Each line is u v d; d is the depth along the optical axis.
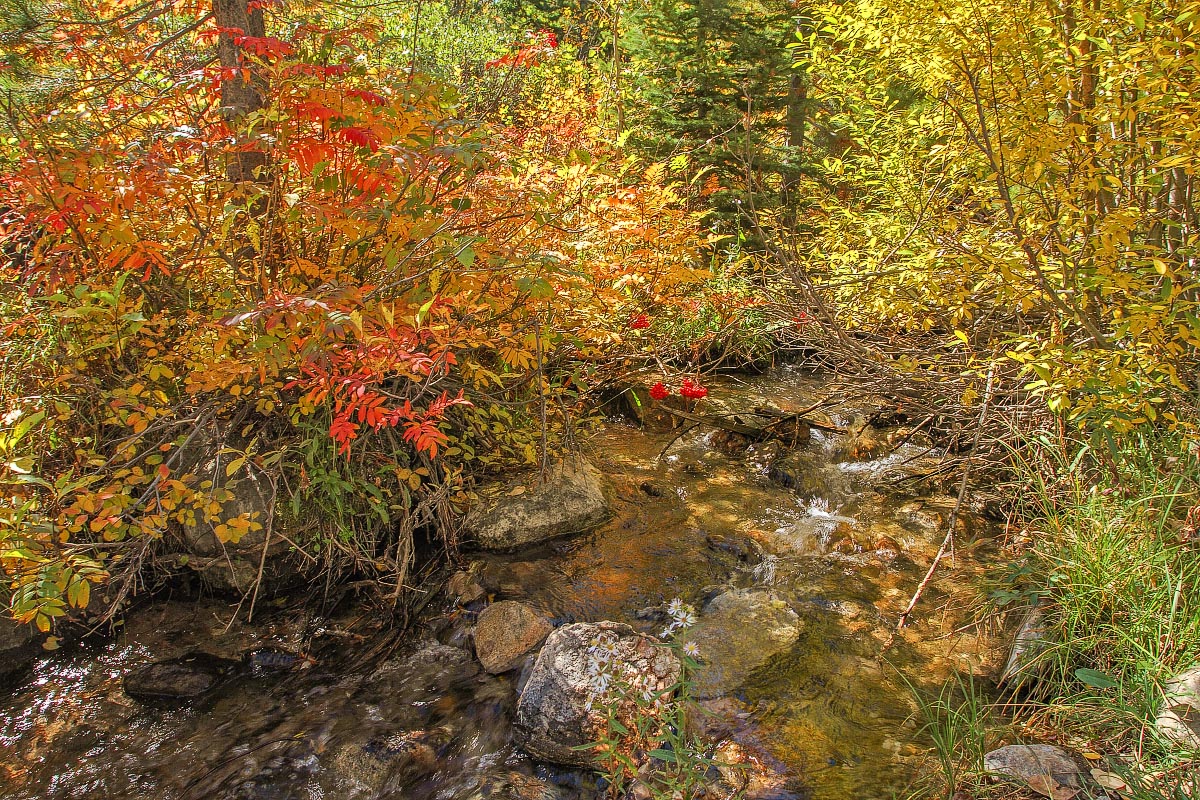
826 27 4.27
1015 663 2.74
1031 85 3.09
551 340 3.67
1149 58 2.67
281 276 3.23
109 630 3.14
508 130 4.41
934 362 4.06
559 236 3.61
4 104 3.04
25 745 2.59
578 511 3.92
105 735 2.64
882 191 4.97
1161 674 2.33
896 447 4.95
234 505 3.25
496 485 3.97
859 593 3.40
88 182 2.58
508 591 3.39
